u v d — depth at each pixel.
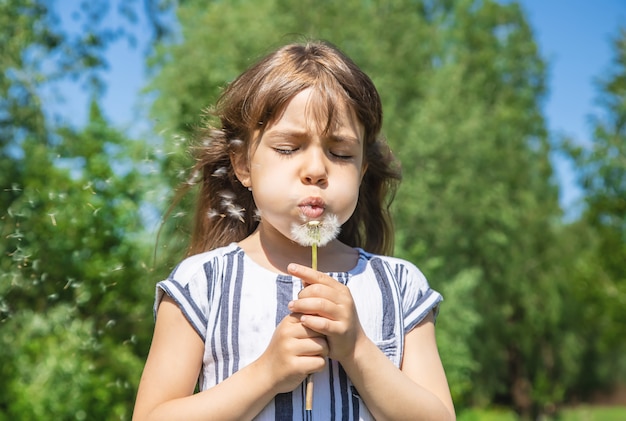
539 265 20.83
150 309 7.37
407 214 13.54
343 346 1.67
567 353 23.48
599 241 18.73
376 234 2.49
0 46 8.30
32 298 6.75
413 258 11.69
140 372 7.58
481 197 15.86
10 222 6.09
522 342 21.33
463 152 14.82
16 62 8.35
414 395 1.74
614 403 29.88
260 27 12.06
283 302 1.82
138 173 6.88
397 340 1.89
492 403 24.77
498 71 22.80
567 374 24.53
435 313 2.03
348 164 1.84
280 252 1.92
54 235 6.50
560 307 21.31
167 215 2.61
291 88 1.82
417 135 13.83
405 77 15.38
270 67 1.91
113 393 7.41
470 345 18.20
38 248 6.29
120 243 7.05
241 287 1.84
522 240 19.95
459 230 15.16
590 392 29.67
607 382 28.97
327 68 1.88
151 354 1.85
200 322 1.83
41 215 6.40
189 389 1.81
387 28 15.66
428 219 14.23
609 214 17.94
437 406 1.78
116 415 7.25
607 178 17.80
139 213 6.91
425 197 13.60
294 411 1.73
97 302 7.27
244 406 1.66
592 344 25.64
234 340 1.80
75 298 6.75
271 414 1.73
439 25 22.03
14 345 6.83
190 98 10.38
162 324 1.86
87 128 7.54
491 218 16.88
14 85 8.26
